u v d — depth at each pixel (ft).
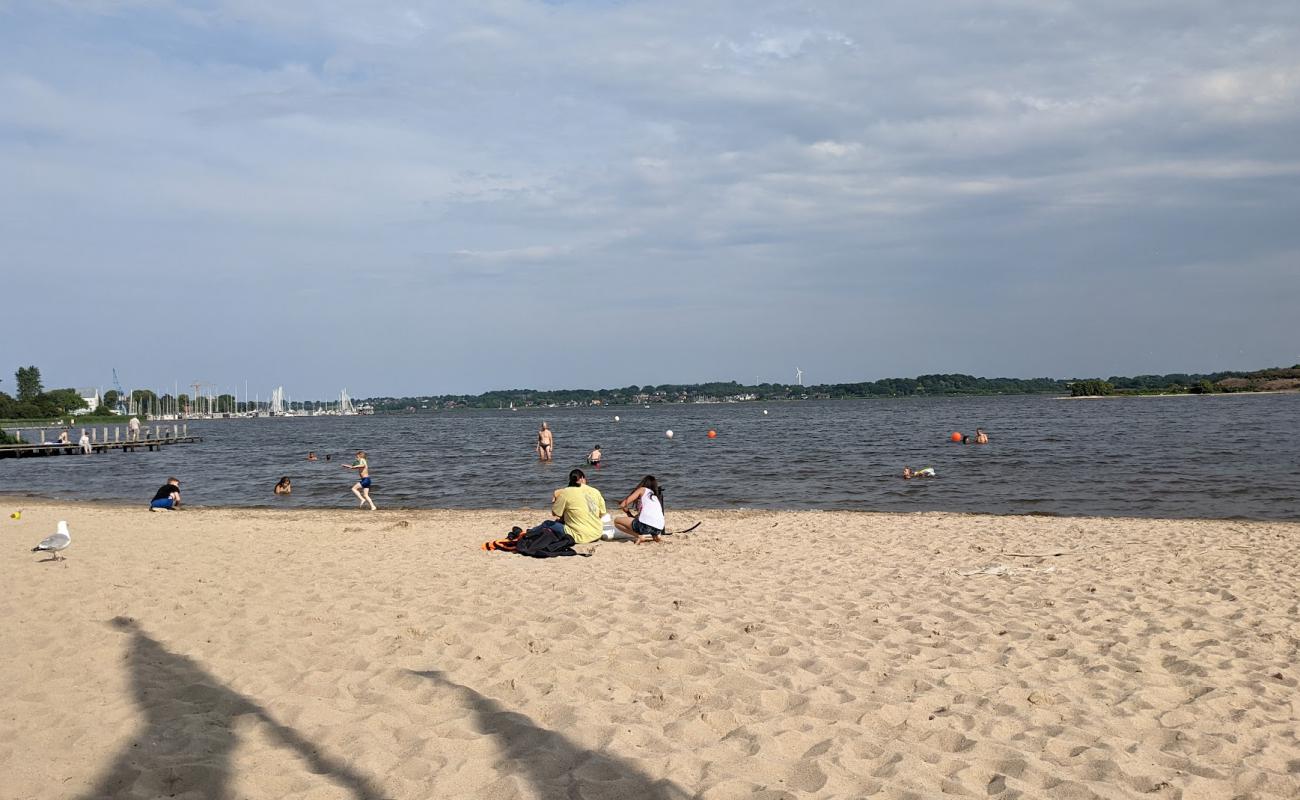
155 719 17.93
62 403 504.84
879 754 16.70
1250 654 23.93
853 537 48.47
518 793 14.61
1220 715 19.42
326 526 56.24
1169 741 17.95
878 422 261.65
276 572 35.32
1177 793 15.30
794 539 47.83
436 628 25.43
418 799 14.57
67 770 15.48
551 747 16.52
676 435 208.13
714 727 18.11
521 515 64.95
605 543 46.42
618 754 16.34
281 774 15.46
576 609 28.14
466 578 33.99
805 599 30.42
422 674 20.94
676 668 21.97
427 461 135.03
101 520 61.52
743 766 16.05
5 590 31.04
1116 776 16.01
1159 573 35.99
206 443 241.76
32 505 82.64
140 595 30.04
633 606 28.78
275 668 21.54
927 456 118.01
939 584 33.50
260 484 102.94
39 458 172.86
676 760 16.08
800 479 92.63
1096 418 246.06
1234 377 603.67
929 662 22.91
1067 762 16.63
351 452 169.48
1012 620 27.45
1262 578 34.63
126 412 630.33
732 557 41.14
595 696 19.84
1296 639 25.36
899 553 42.19
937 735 17.81
